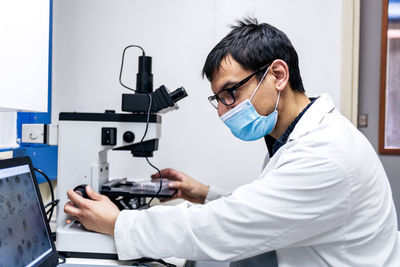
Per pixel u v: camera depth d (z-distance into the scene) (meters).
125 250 0.86
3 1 0.79
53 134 1.08
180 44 1.69
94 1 1.71
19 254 0.70
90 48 1.71
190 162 1.69
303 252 0.85
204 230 0.79
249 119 0.92
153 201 1.66
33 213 0.80
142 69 1.05
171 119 1.69
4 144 1.34
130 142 1.02
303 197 0.75
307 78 1.65
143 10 1.69
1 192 0.69
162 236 0.83
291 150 0.81
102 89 1.72
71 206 0.97
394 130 1.69
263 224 0.77
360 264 0.79
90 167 1.04
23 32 0.89
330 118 0.86
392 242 0.84
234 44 0.90
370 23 1.69
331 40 1.63
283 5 1.65
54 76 1.73
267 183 0.79
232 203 0.79
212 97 1.00
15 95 0.86
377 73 1.70
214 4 1.67
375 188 0.81
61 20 1.72
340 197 0.75
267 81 0.90
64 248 0.95
